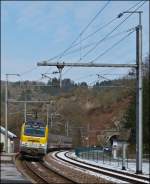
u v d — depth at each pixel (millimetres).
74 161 55188
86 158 65750
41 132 52219
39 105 55938
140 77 37938
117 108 106375
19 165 42094
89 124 101688
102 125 103250
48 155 65125
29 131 52125
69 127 72188
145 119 82812
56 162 52062
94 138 94438
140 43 37562
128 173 36844
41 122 52656
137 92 38125
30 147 51781
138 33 37656
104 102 108750
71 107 73188
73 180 29250
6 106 63156
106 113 107125
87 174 35312
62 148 77625
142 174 36406
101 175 34781
